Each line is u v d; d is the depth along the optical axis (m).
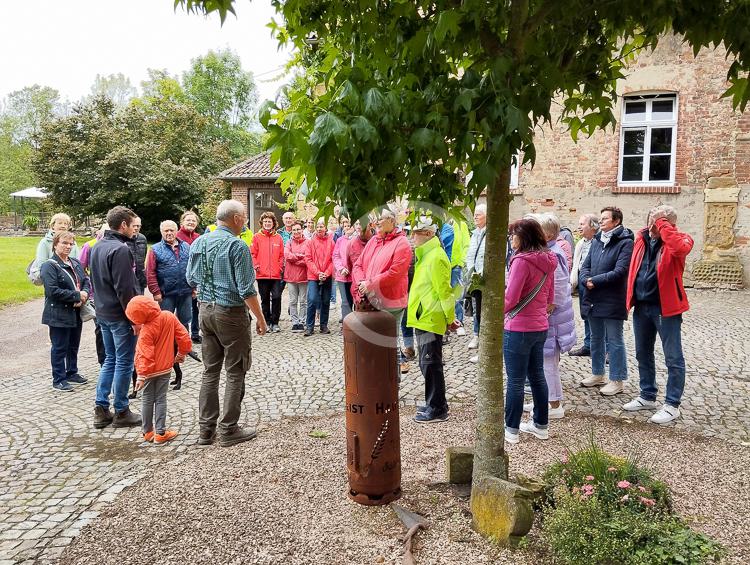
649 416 5.09
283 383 6.53
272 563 2.88
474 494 3.08
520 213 14.15
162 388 4.84
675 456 4.15
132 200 33.06
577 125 3.57
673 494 3.51
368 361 3.29
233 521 3.30
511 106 2.18
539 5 2.65
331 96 2.47
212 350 4.69
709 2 2.61
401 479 3.72
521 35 2.58
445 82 2.43
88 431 5.19
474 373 6.62
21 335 10.55
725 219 12.72
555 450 4.23
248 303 4.55
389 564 2.83
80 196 34.34
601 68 3.36
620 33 3.15
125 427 5.28
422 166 2.73
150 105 39.66
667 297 4.83
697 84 12.66
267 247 9.53
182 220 8.27
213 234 4.55
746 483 3.69
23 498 3.82
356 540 3.05
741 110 2.84
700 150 12.78
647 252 5.02
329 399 5.89
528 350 4.18
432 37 2.31
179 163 35.94
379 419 3.33
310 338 9.09
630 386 6.02
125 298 5.07
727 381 6.15
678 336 4.88
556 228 4.95
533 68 2.53
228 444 4.64
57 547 3.14
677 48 12.71
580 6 2.65
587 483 3.02
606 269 5.63
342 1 2.65
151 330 4.71
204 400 4.70
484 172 2.27
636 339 5.22
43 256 6.73
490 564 2.78
